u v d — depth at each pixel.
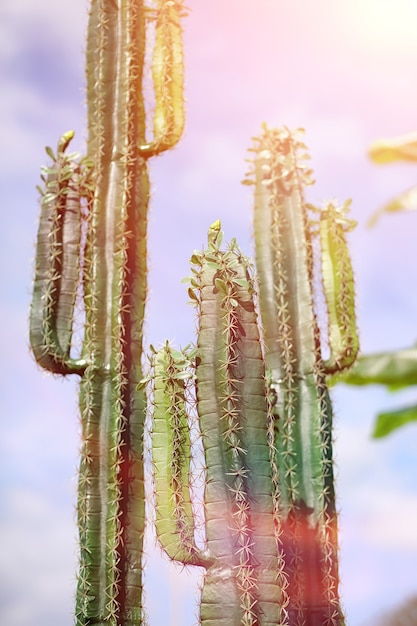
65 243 3.68
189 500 2.97
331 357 3.68
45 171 3.78
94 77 3.98
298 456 3.59
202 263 3.18
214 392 3.03
